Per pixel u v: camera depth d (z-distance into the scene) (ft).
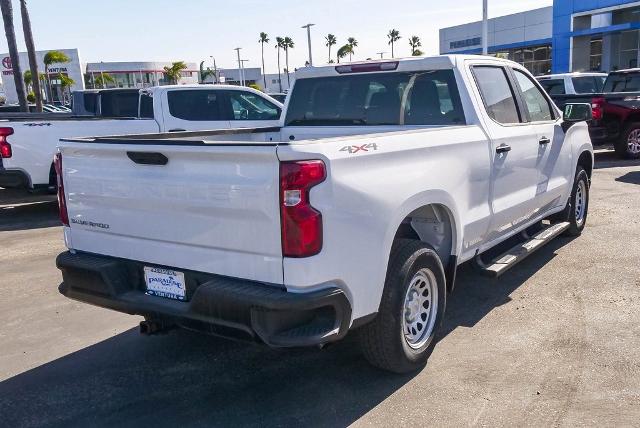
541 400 11.66
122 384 13.02
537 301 16.96
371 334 12.01
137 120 32.12
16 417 11.80
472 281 18.94
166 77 271.49
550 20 112.98
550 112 20.34
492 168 15.37
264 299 9.89
